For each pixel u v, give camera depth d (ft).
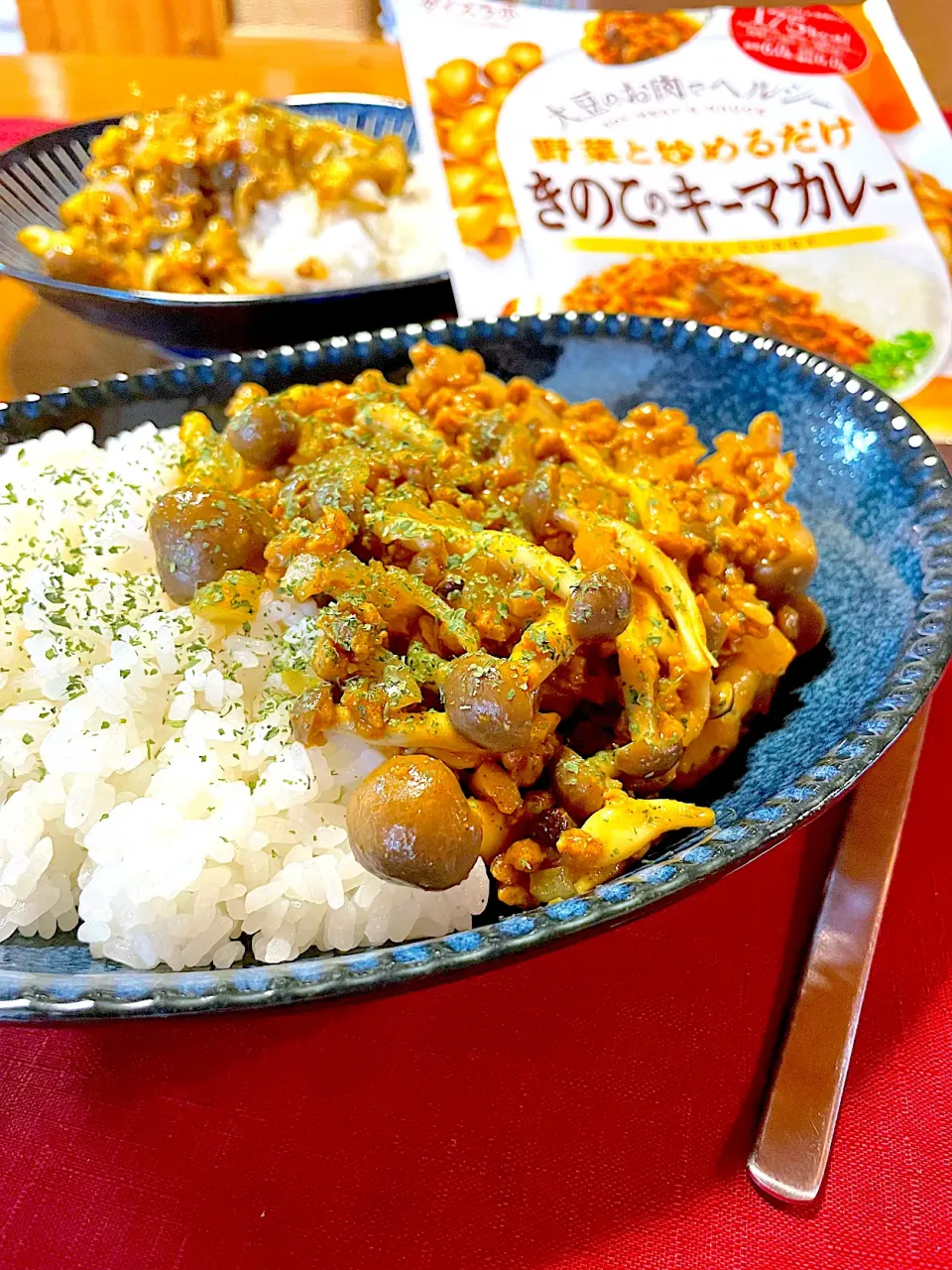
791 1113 0.58
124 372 1.20
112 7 2.26
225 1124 0.61
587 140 1.18
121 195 1.28
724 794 0.70
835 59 1.27
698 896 0.71
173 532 0.71
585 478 0.78
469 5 1.27
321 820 0.67
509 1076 0.62
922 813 0.76
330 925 0.64
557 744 0.68
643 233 1.13
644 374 0.96
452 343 0.96
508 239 1.12
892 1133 0.59
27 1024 0.50
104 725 0.69
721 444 0.83
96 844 0.64
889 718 0.60
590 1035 0.64
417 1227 0.56
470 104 1.20
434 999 0.66
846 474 0.82
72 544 0.83
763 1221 0.56
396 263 1.33
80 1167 0.59
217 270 1.25
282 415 0.78
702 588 0.74
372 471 0.73
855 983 0.64
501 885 0.65
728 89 1.24
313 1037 0.64
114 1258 0.56
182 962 0.63
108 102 1.66
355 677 0.65
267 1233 0.56
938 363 1.06
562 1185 0.58
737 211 1.15
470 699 0.60
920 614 0.67
